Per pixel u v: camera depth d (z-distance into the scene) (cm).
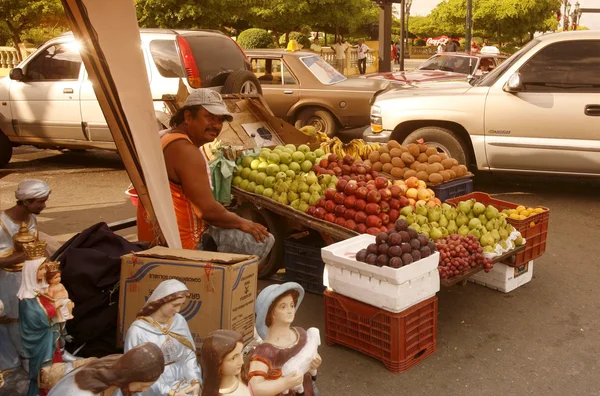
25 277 320
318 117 1221
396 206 542
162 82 952
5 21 2148
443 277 479
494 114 855
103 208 852
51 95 1023
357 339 466
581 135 826
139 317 290
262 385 283
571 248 701
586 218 805
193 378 297
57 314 325
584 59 827
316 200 557
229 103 679
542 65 841
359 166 596
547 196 910
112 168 1103
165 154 436
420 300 450
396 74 1516
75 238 385
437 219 550
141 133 390
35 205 351
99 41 361
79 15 347
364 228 523
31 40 2642
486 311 547
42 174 1053
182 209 446
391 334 440
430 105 886
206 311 326
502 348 483
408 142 899
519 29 3872
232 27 2894
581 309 551
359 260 445
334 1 2539
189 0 2098
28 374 357
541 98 834
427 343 468
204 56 980
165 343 288
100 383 205
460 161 886
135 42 380
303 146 611
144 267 338
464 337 501
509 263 574
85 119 1005
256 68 1248
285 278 592
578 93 823
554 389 427
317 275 566
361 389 428
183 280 330
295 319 530
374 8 3406
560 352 477
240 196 588
